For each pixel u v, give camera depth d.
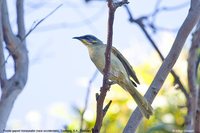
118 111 13.91
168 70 9.88
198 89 11.50
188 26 9.84
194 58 11.12
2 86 10.80
